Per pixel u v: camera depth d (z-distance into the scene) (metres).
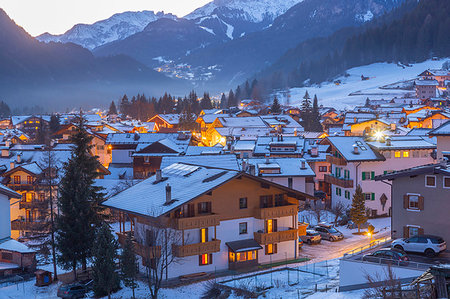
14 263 57.62
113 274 45.66
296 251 55.62
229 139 121.12
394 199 45.16
